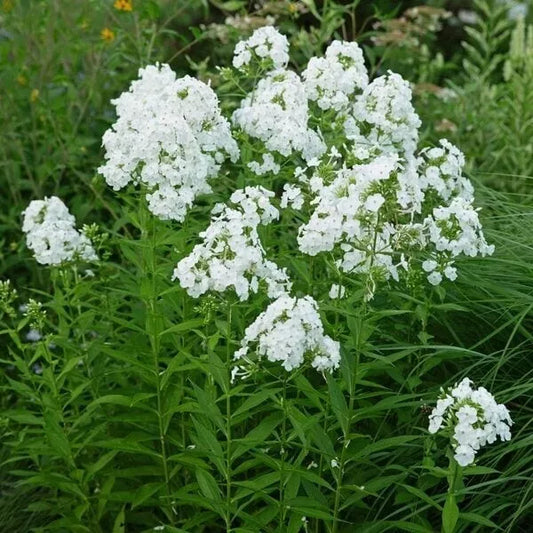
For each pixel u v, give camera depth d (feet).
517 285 3.23
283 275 2.65
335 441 2.88
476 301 3.15
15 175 4.84
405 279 2.93
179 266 2.50
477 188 3.91
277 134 3.09
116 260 4.59
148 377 2.93
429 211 3.23
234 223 2.47
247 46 3.46
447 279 3.20
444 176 3.20
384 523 2.64
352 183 2.63
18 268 4.84
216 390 2.97
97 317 3.62
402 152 3.39
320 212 2.63
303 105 3.19
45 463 3.38
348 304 2.65
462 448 2.27
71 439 3.21
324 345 2.44
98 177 4.26
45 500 3.27
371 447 2.59
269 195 2.72
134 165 2.89
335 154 2.88
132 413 3.11
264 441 2.68
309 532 2.88
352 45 3.40
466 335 3.28
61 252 3.19
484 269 3.32
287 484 2.66
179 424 3.08
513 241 3.33
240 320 2.95
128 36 4.83
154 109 2.97
